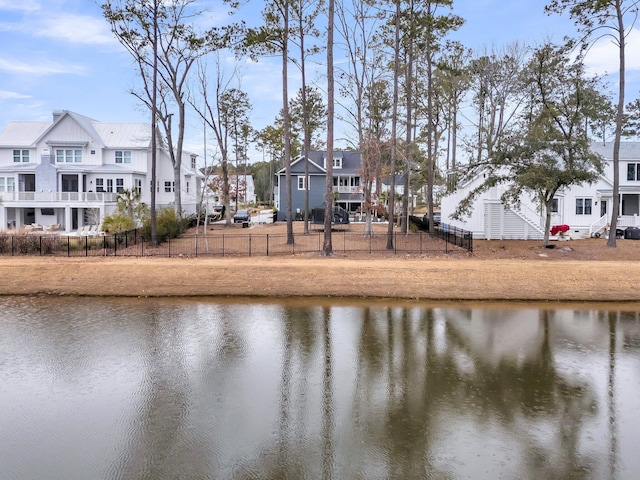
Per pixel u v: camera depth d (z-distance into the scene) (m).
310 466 7.82
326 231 26.41
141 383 11.16
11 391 10.73
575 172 25.41
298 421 9.30
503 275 21.12
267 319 16.62
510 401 10.24
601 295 19.61
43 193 43.03
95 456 8.12
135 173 47.50
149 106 39.47
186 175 54.59
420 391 10.73
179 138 39.59
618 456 8.12
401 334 14.98
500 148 28.36
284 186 54.56
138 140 49.12
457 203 38.84
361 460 7.98
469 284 20.48
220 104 53.16
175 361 12.59
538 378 11.52
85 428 9.07
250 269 22.17
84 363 12.43
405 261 24.25
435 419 9.42
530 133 27.30
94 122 51.91
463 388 10.91
